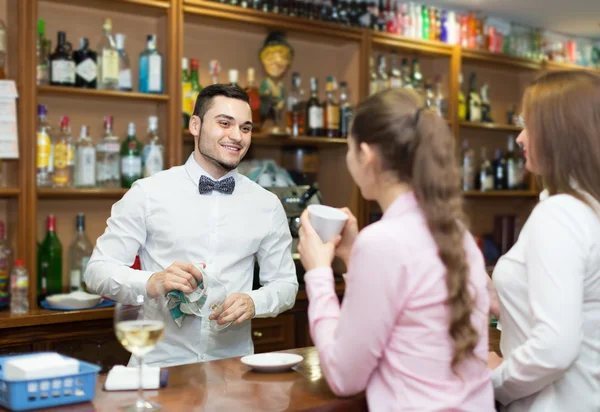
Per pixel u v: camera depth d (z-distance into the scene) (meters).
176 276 1.86
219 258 2.28
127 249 2.23
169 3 3.29
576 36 5.33
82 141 3.18
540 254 1.37
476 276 1.31
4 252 2.99
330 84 3.88
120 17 3.43
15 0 2.97
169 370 1.60
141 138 3.54
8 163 3.08
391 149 1.28
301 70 4.10
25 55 2.93
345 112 3.95
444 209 1.26
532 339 1.35
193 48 3.69
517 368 1.37
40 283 3.19
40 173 3.06
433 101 4.31
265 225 2.38
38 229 3.29
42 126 3.05
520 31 4.92
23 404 1.27
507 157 4.96
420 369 1.25
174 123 3.31
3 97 2.88
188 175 2.32
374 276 1.22
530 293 1.38
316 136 3.82
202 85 3.73
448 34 4.37
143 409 1.30
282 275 2.39
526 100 1.52
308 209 1.45
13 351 2.76
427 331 1.24
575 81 1.45
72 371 1.34
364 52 3.95
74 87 3.08
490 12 4.62
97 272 2.15
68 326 2.88
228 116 2.23
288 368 1.60
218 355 2.23
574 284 1.34
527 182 4.98
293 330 3.46
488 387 1.33
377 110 1.30
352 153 1.36
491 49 4.60
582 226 1.38
